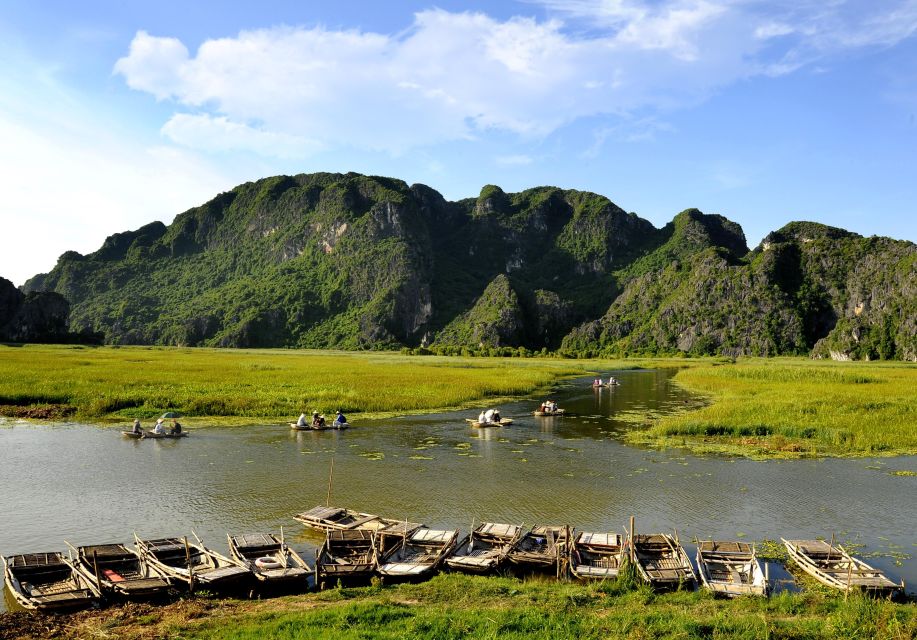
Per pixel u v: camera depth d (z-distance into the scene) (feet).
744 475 91.35
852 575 51.93
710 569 55.01
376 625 39.91
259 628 39.86
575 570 52.70
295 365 302.04
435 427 134.21
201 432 123.85
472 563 53.42
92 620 43.32
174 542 58.70
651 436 122.52
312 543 62.44
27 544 61.93
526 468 95.55
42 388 165.68
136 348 567.18
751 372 273.33
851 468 95.76
